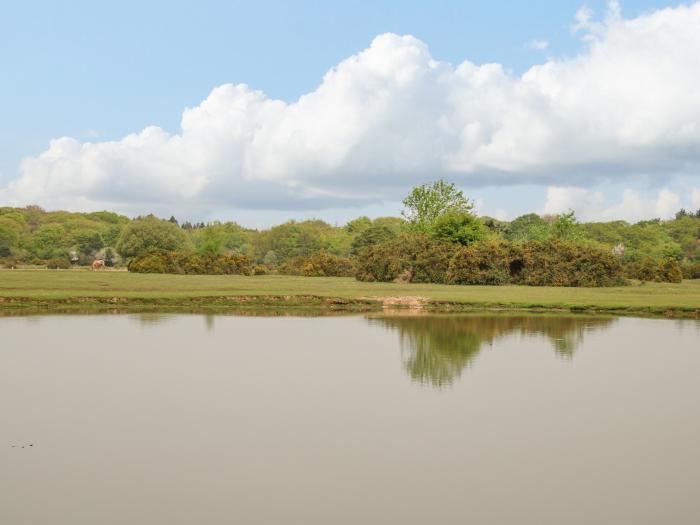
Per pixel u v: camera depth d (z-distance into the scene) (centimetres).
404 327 2727
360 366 1833
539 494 947
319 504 912
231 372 1738
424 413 1343
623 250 11775
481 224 6869
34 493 946
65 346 2131
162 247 11969
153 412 1345
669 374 1745
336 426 1252
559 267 5447
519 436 1197
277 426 1252
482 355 2023
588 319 3109
